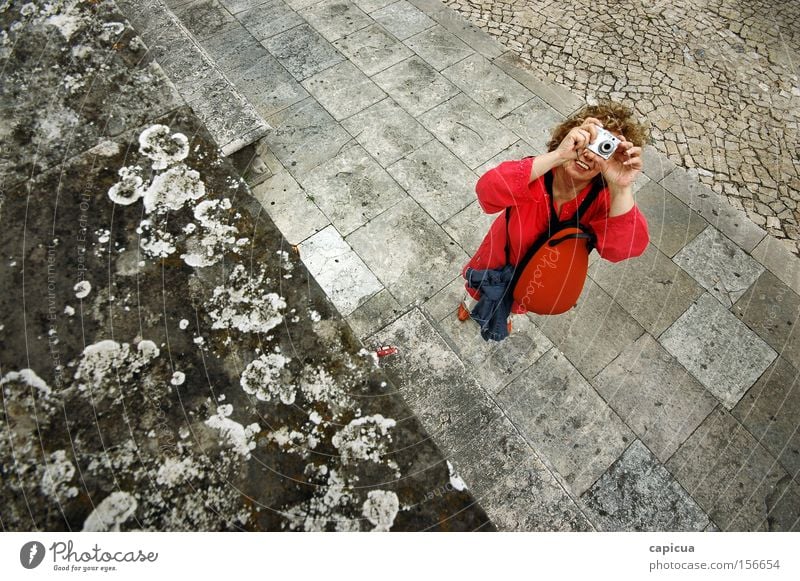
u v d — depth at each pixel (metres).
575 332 3.54
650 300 3.68
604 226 1.89
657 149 4.54
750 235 4.04
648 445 3.20
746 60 5.26
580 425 3.25
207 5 5.24
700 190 4.28
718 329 3.60
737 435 3.25
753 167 4.46
